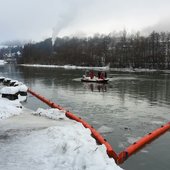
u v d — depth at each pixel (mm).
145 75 59312
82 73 65000
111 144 12602
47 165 8477
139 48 104625
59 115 15398
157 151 11758
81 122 15164
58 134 11148
